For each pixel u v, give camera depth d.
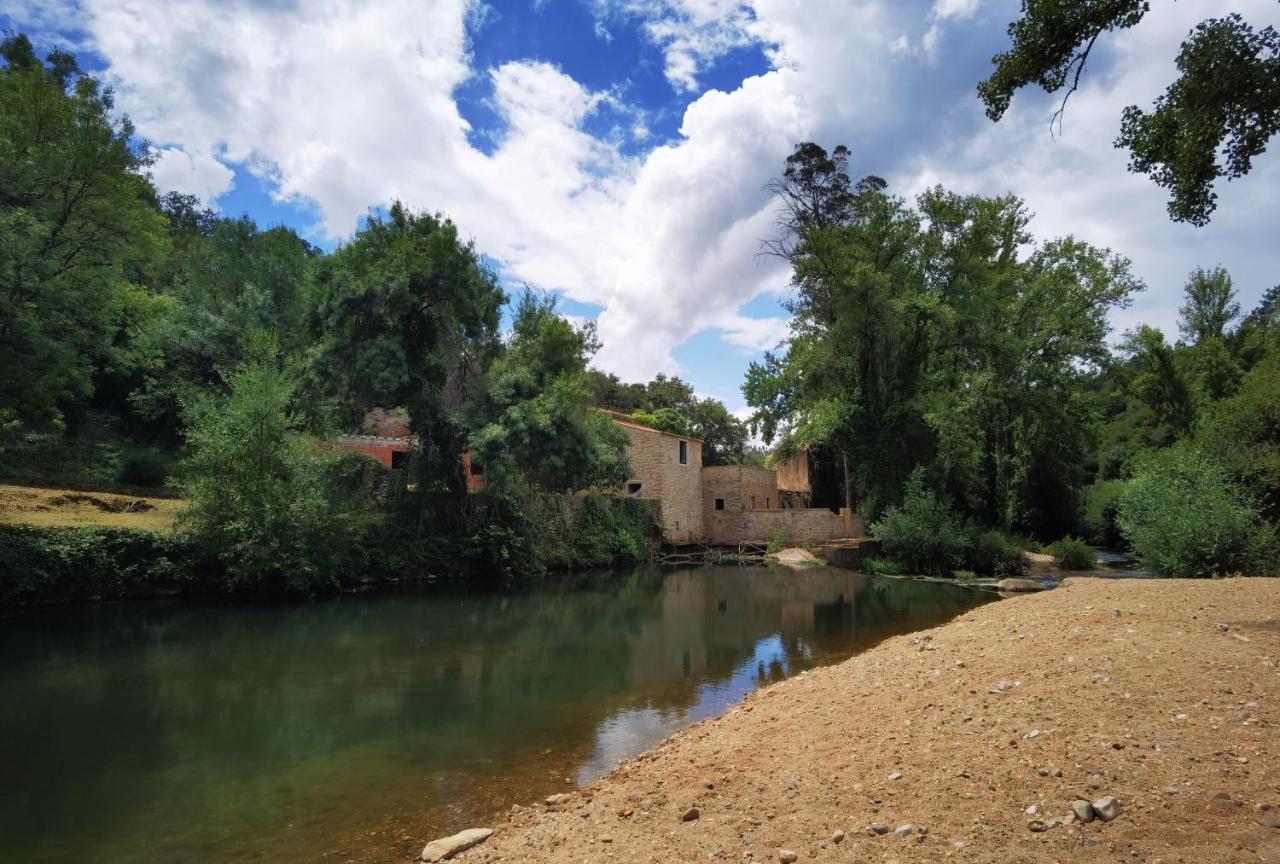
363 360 25.89
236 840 6.51
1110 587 13.33
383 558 26.58
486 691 11.83
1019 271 35.88
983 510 37.25
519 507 30.83
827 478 50.00
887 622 17.86
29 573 18.61
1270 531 17.17
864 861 4.02
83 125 20.72
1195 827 3.75
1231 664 6.37
